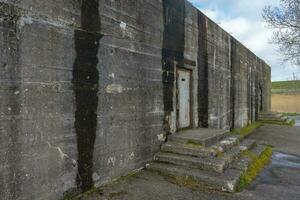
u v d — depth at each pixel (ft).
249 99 56.75
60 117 14.29
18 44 12.33
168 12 24.26
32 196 12.89
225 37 39.78
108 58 17.42
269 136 43.50
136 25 20.04
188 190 17.46
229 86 41.86
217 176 18.51
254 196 17.19
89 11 16.01
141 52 20.59
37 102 13.14
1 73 11.66
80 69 15.44
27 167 12.67
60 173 14.26
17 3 12.27
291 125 60.90
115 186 17.12
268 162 25.90
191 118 28.78
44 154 13.46
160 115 22.90
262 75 73.05
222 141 24.61
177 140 23.25
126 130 18.95
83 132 15.62
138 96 20.21
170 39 24.54
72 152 14.96
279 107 132.57
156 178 19.04
